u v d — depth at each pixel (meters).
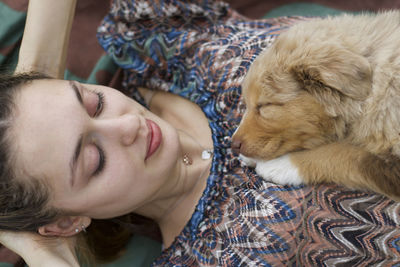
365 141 0.64
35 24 0.73
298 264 0.61
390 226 0.60
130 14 0.77
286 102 0.65
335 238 0.61
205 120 0.74
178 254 0.69
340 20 0.68
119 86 0.84
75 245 0.71
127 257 0.81
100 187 0.63
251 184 0.67
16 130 0.60
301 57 0.64
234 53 0.72
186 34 0.76
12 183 0.60
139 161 0.65
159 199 0.72
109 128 0.63
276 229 0.63
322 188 0.64
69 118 0.61
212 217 0.67
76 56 0.89
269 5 0.97
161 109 0.79
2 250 0.81
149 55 0.78
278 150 0.67
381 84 0.62
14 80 0.64
